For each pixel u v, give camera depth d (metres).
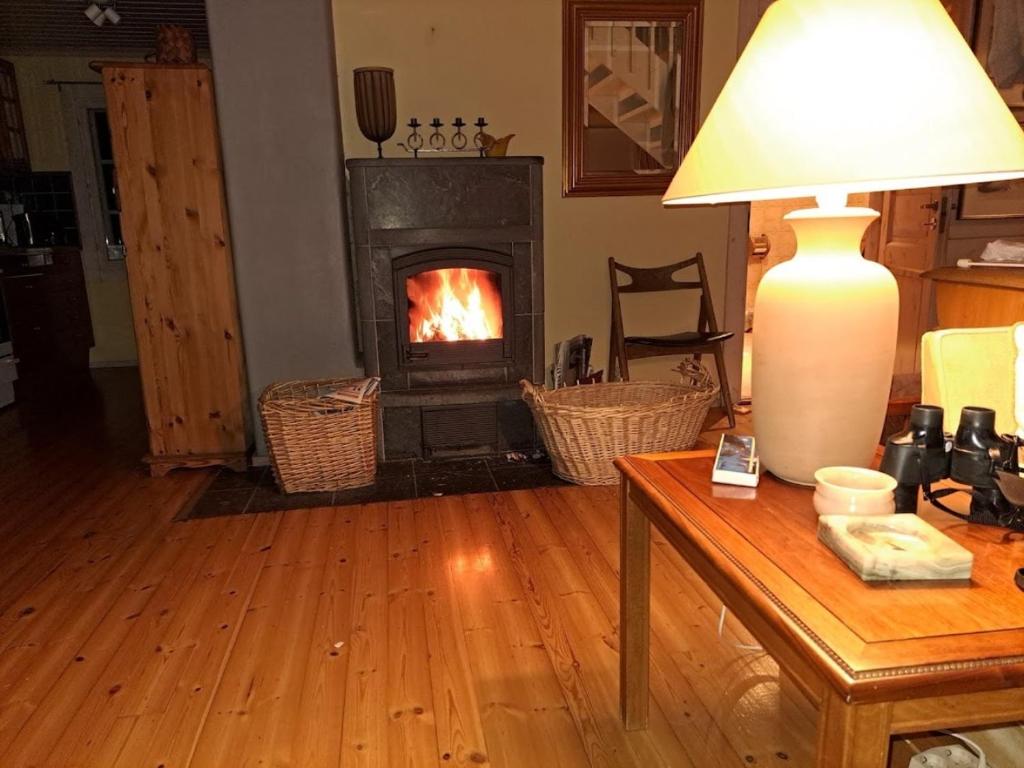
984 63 3.51
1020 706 0.73
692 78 3.42
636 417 2.63
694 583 2.02
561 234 3.52
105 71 2.71
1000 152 0.83
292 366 2.98
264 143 2.80
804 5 0.91
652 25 3.35
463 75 3.27
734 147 0.94
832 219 1.01
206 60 5.36
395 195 2.87
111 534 2.44
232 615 1.91
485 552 2.24
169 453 3.03
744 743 1.41
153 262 2.88
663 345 3.34
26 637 1.83
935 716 0.72
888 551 0.85
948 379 1.38
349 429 2.70
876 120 0.83
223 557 2.25
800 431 1.09
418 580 2.07
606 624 1.83
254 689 1.60
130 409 4.19
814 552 0.93
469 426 3.07
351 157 3.23
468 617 1.87
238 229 2.84
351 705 1.54
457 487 2.78
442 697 1.56
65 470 3.11
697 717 1.48
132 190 2.82
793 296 1.05
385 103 2.88
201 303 2.93
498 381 3.08
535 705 1.52
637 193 3.52
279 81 2.76
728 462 1.22
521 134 3.37
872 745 0.71
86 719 1.51
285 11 2.72
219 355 2.98
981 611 0.78
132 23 4.49
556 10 3.28
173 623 1.88
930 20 0.88
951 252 3.73
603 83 3.38
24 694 1.60
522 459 3.07
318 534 2.40
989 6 3.45
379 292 2.93
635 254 3.61
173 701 1.57
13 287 4.43
